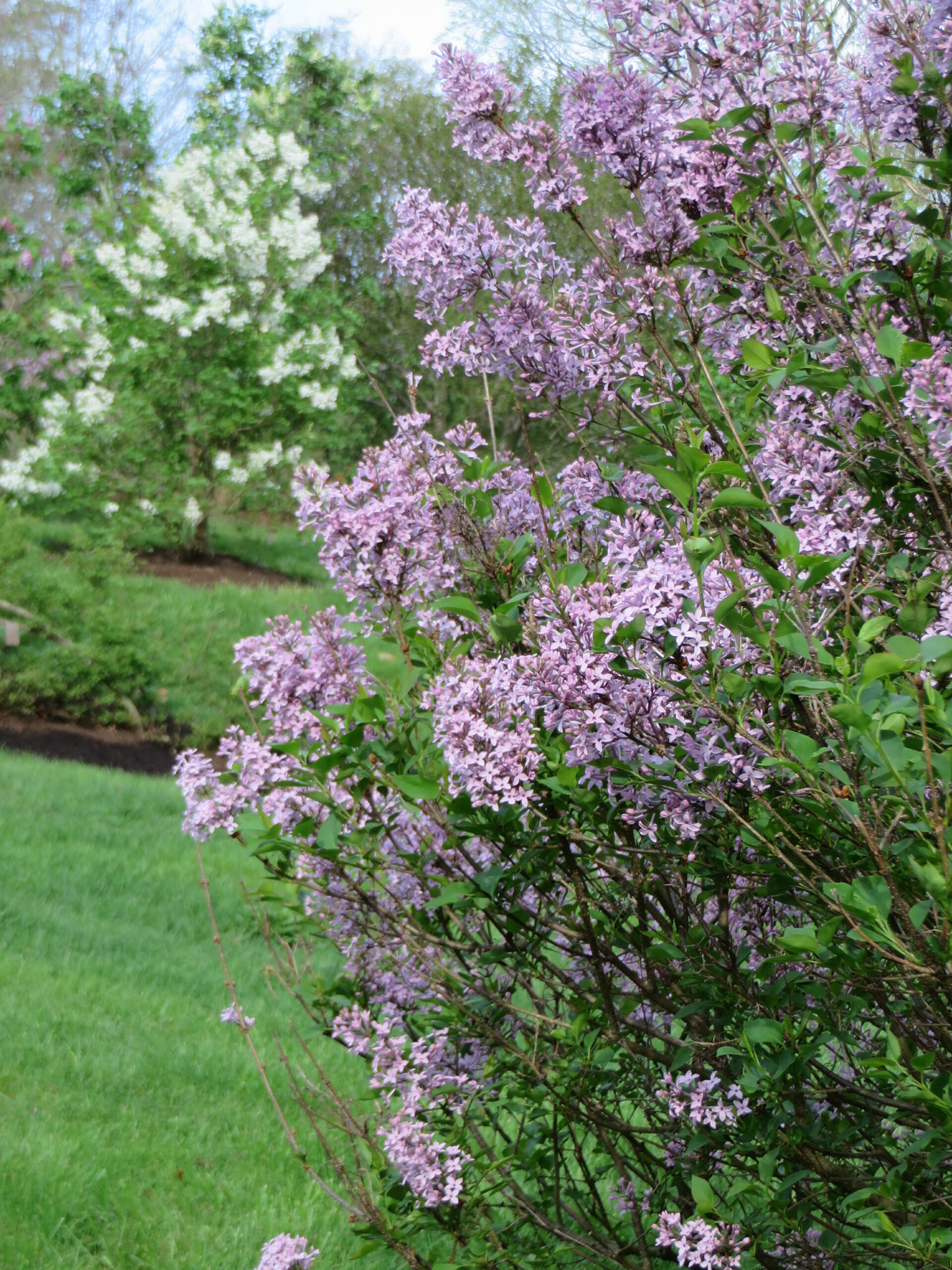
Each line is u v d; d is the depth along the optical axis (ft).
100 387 55.21
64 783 30.07
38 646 38.73
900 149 9.32
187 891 23.02
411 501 8.43
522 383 9.00
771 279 8.20
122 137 74.74
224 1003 17.78
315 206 74.79
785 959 6.76
